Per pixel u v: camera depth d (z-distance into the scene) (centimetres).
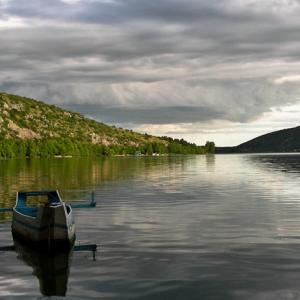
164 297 1741
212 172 10444
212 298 1723
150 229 3058
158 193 5434
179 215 3675
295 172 10288
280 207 4138
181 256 2330
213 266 2136
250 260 2231
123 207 4172
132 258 2303
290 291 1791
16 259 2327
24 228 2705
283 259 2242
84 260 2283
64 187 6331
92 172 10219
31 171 10569
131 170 11206
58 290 1831
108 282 1920
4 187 6378
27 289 1852
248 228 3061
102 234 2905
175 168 12531
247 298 1720
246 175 9206
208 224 3234
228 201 4616
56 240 2502
